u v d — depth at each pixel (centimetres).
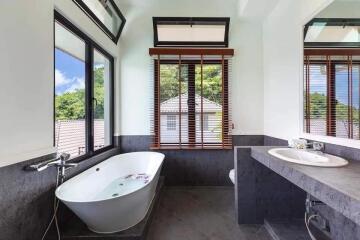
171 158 337
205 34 338
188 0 336
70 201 163
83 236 180
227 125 336
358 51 160
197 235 209
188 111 338
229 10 336
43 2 165
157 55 334
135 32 339
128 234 183
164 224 229
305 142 198
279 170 154
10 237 137
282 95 270
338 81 179
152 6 337
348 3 169
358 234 159
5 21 132
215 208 268
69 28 216
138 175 309
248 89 337
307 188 121
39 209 165
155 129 338
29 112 151
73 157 231
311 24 212
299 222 221
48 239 176
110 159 285
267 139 321
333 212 184
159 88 334
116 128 334
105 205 167
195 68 338
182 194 312
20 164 145
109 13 294
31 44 153
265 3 283
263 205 229
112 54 317
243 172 229
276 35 287
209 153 336
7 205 134
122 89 340
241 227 223
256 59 336
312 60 211
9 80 135
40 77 162
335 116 180
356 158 158
